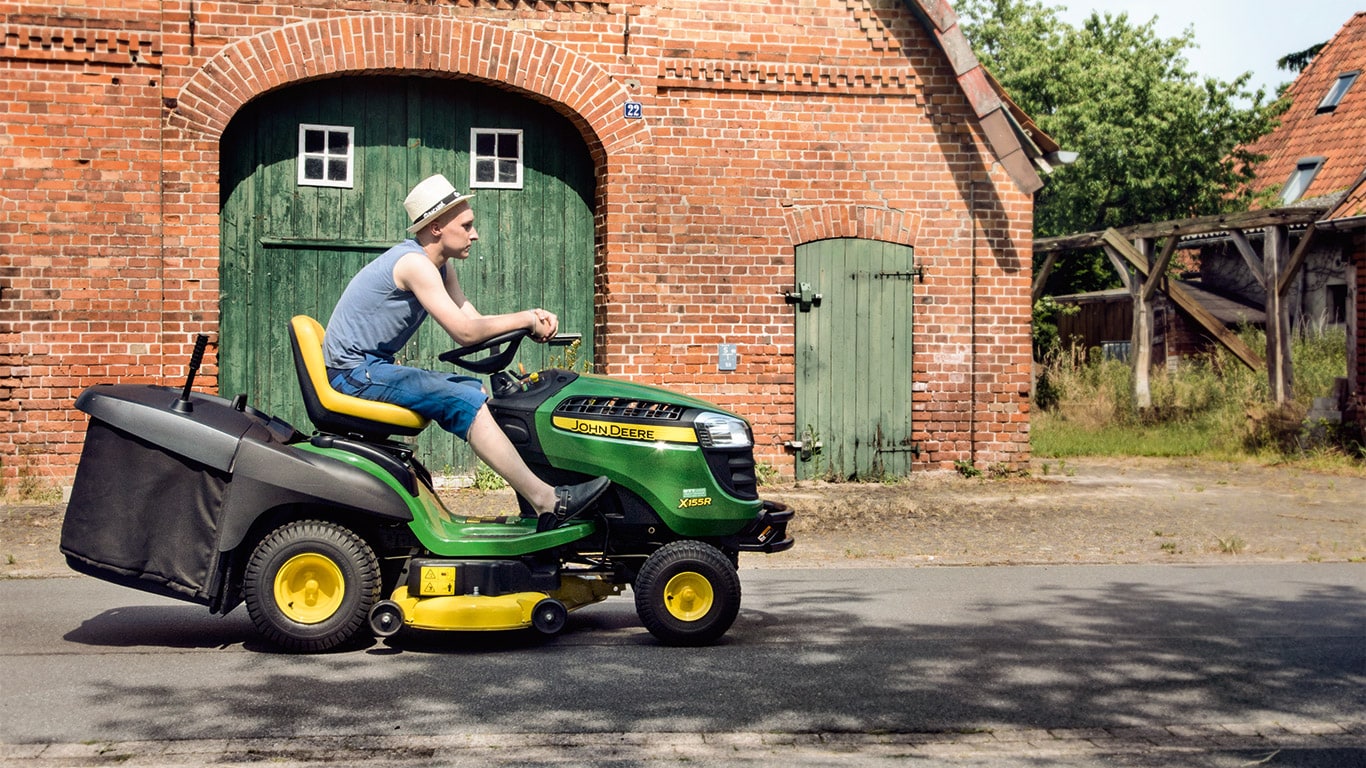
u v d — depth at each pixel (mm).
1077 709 4840
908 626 6434
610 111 11977
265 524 5758
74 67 10852
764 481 12406
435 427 12016
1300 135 33875
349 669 5398
